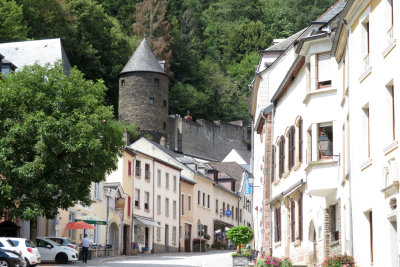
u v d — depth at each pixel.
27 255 33.97
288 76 32.38
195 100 122.56
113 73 107.00
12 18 77.12
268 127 39.28
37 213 35.44
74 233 50.22
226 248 85.62
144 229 64.25
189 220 75.75
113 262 43.00
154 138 107.81
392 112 18.72
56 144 36.03
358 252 21.80
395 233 18.59
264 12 143.38
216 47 140.75
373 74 19.92
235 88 131.88
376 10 19.73
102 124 37.75
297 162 31.05
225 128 122.44
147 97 107.56
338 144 26.11
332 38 26.84
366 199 20.70
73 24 100.56
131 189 61.62
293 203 32.94
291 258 33.22
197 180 78.50
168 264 40.78
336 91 26.69
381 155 19.08
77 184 36.44
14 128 35.59
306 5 134.12
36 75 37.22
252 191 52.59
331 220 27.27
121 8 126.25
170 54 120.81
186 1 134.50
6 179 36.06
